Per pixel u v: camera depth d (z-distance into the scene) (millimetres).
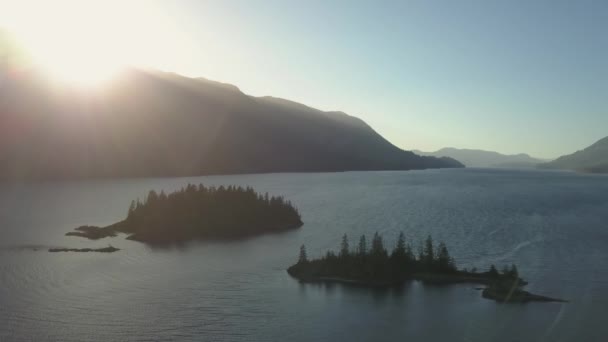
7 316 109000
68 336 99000
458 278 134500
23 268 149375
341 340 96250
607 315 107188
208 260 162625
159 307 115125
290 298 121250
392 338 97000
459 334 98938
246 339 97562
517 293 120688
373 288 128500
